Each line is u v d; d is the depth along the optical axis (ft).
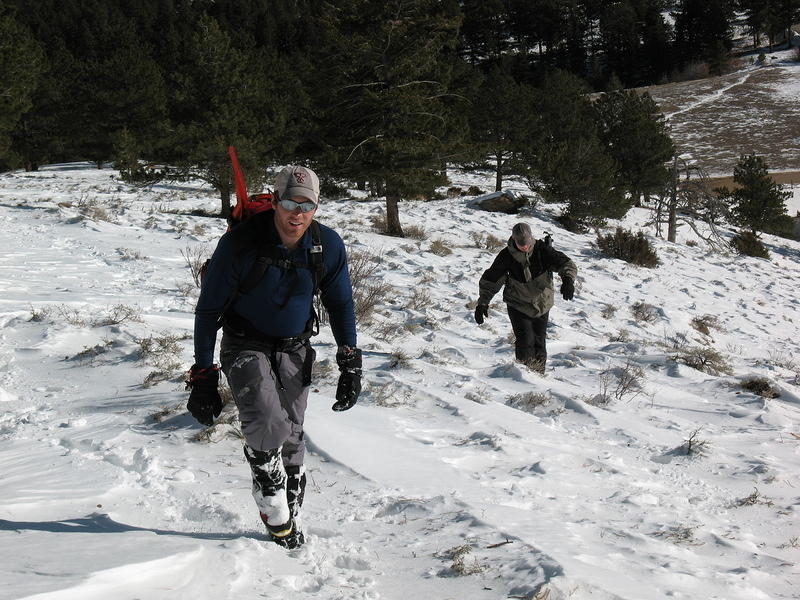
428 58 73.67
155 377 18.98
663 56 414.21
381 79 73.36
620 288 58.13
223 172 91.25
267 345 10.03
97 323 25.57
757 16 437.17
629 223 119.34
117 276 38.81
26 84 81.56
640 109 142.10
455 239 76.89
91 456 13.75
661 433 19.27
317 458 13.91
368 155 74.64
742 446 18.83
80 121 165.89
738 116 313.73
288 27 337.11
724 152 268.41
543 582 8.73
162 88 163.43
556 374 26.32
